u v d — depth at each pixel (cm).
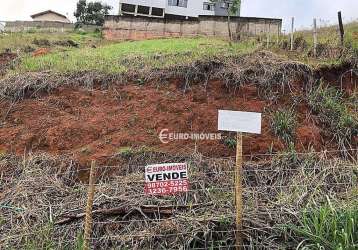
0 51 1367
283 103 757
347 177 582
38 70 934
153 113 752
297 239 475
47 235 503
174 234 489
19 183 618
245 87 781
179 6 3338
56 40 1638
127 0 3231
